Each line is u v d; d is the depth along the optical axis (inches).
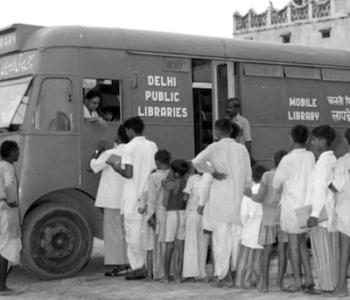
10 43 434.9
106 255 419.8
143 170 397.1
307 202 328.2
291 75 521.7
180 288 371.6
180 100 461.7
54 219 416.2
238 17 1818.4
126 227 397.7
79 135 422.9
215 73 483.5
